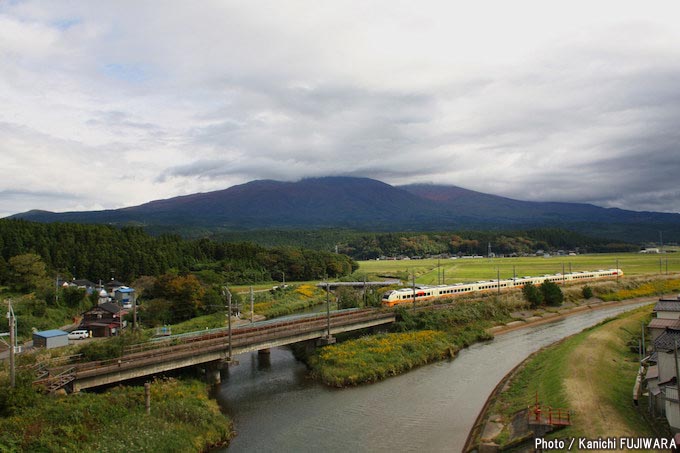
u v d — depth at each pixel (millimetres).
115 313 91875
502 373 63750
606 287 136125
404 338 75812
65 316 98938
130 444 37531
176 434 40906
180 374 60344
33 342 74812
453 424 46688
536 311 109562
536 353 72750
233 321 100250
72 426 38750
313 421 48156
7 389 40281
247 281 164500
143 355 57594
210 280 136375
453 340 79250
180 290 103875
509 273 188000
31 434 36344
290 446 42594
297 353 76000
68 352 60531
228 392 57969
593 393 46719
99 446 36625
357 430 45688
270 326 77562
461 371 64875
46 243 139750
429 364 68688
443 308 95562
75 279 134500
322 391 57438
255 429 46562
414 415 49156
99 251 145875
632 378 53344
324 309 121625
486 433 43062
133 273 142250
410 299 107750
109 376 51562
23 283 108062
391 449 41500
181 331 87062
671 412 37406
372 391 56969
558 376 53406
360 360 64812
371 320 84375
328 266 195250
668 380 40312
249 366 70125
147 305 101688
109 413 42688
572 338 77938
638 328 81688
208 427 44188
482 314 98000
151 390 50750
